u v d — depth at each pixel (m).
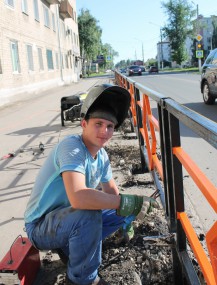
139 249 3.00
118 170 5.13
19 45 18.64
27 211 2.48
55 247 2.44
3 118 11.21
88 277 2.38
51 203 2.36
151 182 4.61
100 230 2.34
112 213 2.66
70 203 2.21
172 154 2.41
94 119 2.23
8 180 4.96
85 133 2.29
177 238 2.49
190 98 14.03
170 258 2.87
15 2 18.20
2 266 2.39
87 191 2.12
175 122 2.37
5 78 15.98
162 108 2.59
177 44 69.94
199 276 2.60
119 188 4.47
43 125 9.28
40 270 2.82
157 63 92.38
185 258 2.38
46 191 2.33
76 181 2.12
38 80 22.61
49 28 27.17
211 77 11.25
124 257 2.92
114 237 3.15
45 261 2.93
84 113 2.26
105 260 2.91
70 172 2.13
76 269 2.36
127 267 2.80
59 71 30.72
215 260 1.58
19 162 5.83
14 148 6.86
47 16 26.95
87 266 2.35
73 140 2.25
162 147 2.79
